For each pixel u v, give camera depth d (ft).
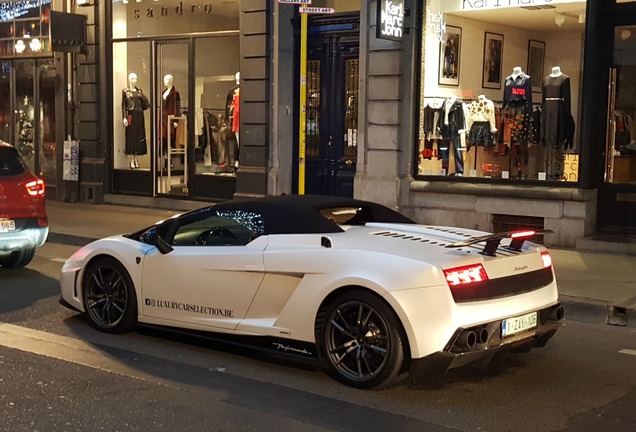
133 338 23.56
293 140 47.88
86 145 56.90
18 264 34.76
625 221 37.63
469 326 17.69
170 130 53.67
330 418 17.06
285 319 19.84
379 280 18.08
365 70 42.96
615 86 37.68
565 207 37.93
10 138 62.80
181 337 23.75
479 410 17.74
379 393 18.71
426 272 17.75
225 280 21.04
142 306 23.04
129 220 48.73
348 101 45.57
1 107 63.36
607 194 37.99
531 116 39.58
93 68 55.93
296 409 17.61
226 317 21.15
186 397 18.38
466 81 41.37
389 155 42.50
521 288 19.24
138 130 55.31
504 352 18.69
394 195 42.22
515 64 40.16
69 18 54.80
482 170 41.06
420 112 42.29
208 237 22.25
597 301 27.14
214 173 51.57
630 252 36.09
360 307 18.53
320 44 46.21
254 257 20.51
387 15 39.83
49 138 59.77
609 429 16.74
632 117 37.45
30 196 32.89
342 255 19.06
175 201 53.21
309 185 47.37
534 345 20.04
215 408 17.63
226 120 50.70
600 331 25.68
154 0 53.42
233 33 49.67
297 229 20.59
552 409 17.92
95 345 22.76
